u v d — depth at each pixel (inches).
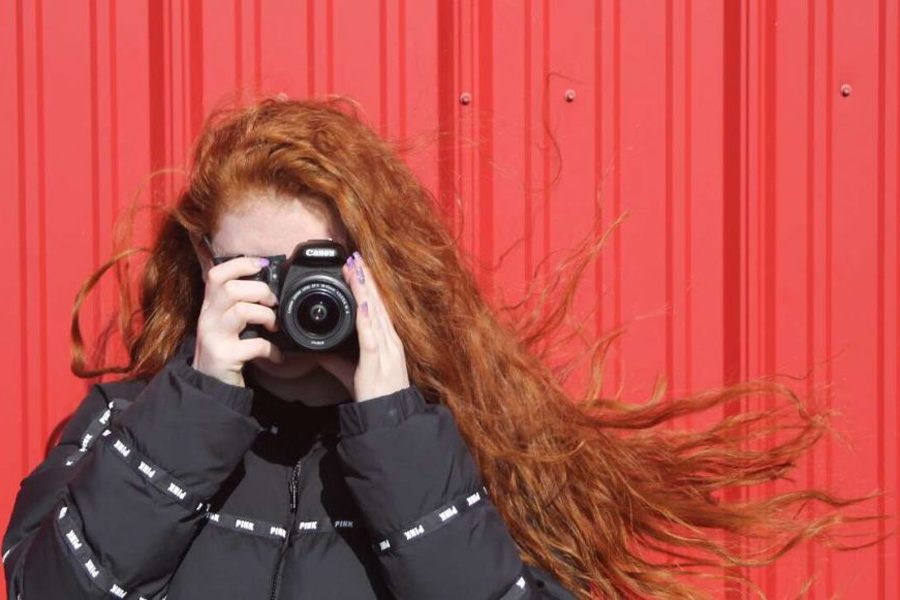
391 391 49.1
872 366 80.5
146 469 46.5
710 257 79.1
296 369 52.3
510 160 76.2
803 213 79.7
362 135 54.9
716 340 79.1
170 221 59.2
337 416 53.0
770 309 79.2
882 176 80.4
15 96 71.9
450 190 75.4
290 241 51.6
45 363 72.4
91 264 72.7
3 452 71.9
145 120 73.2
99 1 72.6
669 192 78.5
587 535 60.5
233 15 73.5
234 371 48.6
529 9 76.5
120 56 72.9
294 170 51.2
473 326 58.6
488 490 58.6
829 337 79.9
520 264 76.0
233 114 65.6
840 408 79.7
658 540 66.3
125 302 67.7
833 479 79.6
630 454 65.4
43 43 72.1
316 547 49.8
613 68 77.8
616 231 77.6
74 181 72.4
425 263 56.0
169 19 72.7
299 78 74.2
